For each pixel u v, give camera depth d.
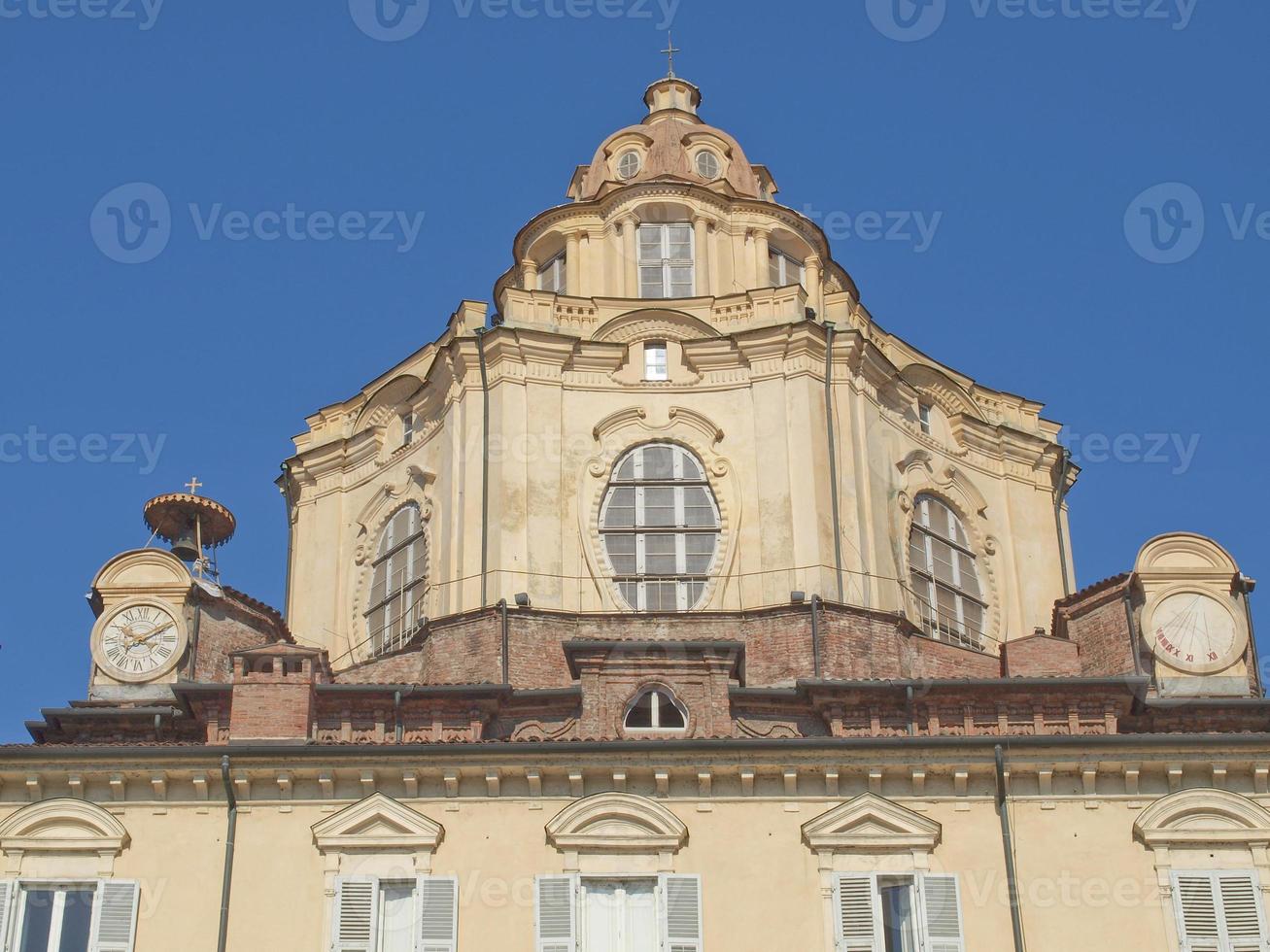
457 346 54.62
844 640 49.56
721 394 54.25
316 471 58.19
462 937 40.47
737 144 63.19
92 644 49.50
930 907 40.81
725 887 40.94
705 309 55.81
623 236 59.38
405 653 51.00
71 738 46.62
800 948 40.34
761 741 41.88
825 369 53.94
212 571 55.00
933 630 53.94
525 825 41.56
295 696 44.38
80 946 40.56
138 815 41.78
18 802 41.91
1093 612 49.47
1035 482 58.25
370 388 59.03
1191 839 41.47
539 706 45.75
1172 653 48.03
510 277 60.59
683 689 44.78
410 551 54.75
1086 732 44.91
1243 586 48.91
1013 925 40.72
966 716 45.19
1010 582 56.28
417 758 41.91
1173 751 42.16
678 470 53.59
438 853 41.28
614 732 44.19
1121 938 40.62
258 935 40.50
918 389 57.22
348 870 41.12
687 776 41.94
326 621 55.81
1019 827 41.75
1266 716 45.88
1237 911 40.91
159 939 40.47
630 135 62.94
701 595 52.00
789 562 51.34
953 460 56.94
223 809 41.84
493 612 50.06
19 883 40.97
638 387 54.44
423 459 55.59
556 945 40.28
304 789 42.00
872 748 42.03
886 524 53.66
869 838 41.34
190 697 45.00
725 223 59.69
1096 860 41.38
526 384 53.88
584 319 55.72
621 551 52.59
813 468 52.19
